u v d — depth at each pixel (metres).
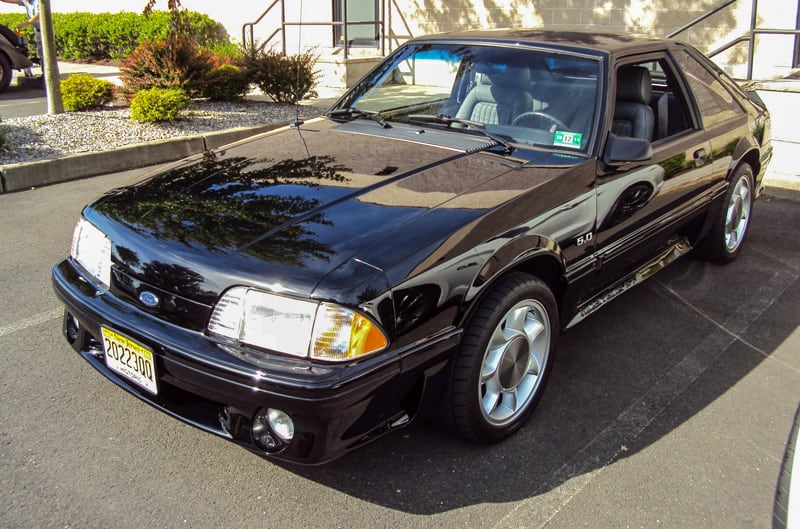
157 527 2.62
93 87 9.59
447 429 3.02
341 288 2.46
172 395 2.74
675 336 4.23
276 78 10.66
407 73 4.32
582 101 3.66
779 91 7.01
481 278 2.83
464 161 3.38
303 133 3.91
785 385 3.72
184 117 9.40
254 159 3.49
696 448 3.17
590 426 3.32
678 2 10.80
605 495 2.86
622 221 3.69
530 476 2.96
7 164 6.99
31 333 4.02
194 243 2.71
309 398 2.38
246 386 2.45
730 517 2.75
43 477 2.86
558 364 3.88
